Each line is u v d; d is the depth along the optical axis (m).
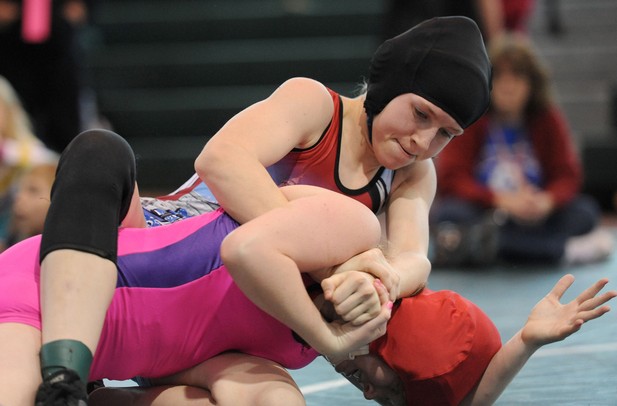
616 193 16.80
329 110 4.91
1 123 9.79
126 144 4.37
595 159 16.48
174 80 19.17
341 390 5.66
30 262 4.21
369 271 4.23
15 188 9.73
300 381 5.93
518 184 11.82
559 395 5.33
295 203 4.22
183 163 17.77
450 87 4.58
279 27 19.59
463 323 4.54
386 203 5.20
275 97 4.79
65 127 13.95
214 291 4.33
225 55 19.30
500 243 11.95
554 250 11.93
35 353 3.94
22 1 13.50
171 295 4.27
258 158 4.52
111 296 4.03
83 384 3.82
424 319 4.52
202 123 18.55
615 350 6.55
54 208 4.09
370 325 4.21
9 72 13.67
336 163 4.95
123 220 4.43
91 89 17.11
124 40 19.70
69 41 13.84
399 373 4.55
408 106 4.65
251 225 4.08
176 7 20.03
